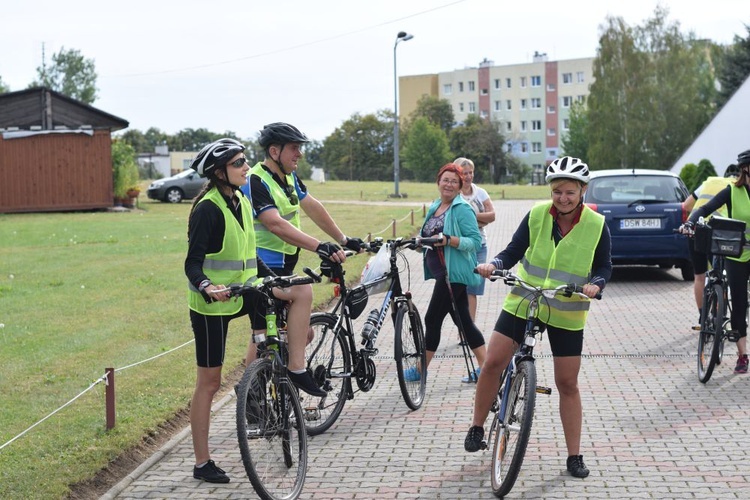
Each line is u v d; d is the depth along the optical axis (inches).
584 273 214.7
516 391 209.3
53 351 354.3
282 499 203.9
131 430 248.2
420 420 270.4
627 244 551.8
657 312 454.3
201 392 219.9
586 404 283.6
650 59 2933.1
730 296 314.5
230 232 216.7
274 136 247.0
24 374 314.3
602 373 325.4
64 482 209.0
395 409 283.1
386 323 424.2
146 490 213.8
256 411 205.0
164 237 893.2
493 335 221.5
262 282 207.6
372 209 1318.9
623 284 563.8
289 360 236.2
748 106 1250.0
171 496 209.9
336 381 265.0
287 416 211.2
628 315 447.2
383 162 4301.2
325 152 4407.0
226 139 218.4
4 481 208.8
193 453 241.4
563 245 214.8
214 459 237.6
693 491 206.8
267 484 205.9
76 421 255.6
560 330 214.7
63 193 1362.0
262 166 249.4
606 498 203.6
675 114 2891.2
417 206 1413.6
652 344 374.9
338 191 2034.9
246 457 195.9
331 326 260.5
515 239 221.9
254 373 202.4
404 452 240.2
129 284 552.1
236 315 223.5
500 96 4466.0
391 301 282.8
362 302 269.3
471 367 340.5
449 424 265.4
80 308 462.9
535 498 204.2
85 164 1369.3
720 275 311.7
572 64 4284.0
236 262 219.0
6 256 725.9
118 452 232.2
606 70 2947.8
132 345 366.0
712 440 244.4
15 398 282.4
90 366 327.0
